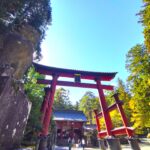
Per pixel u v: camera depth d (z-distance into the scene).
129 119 30.30
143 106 17.31
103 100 15.55
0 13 11.13
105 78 17.33
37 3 15.59
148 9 14.44
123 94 33.41
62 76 16.28
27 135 11.27
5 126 6.25
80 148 25.28
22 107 7.83
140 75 16.36
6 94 6.21
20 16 14.00
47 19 17.48
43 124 12.14
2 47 8.90
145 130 32.69
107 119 14.54
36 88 13.72
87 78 17.14
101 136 18.06
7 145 6.54
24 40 9.83
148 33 14.30
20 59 9.14
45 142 11.28
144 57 16.47
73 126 35.84
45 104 12.64
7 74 6.97
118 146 13.01
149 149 20.97
